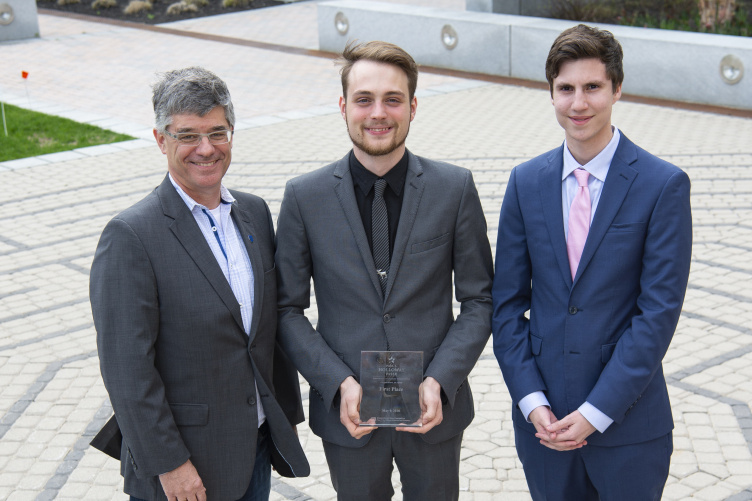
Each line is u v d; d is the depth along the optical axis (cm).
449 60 1508
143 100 1303
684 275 263
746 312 567
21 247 739
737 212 756
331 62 1577
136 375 248
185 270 257
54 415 470
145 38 1864
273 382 302
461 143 1020
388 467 292
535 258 281
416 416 263
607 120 263
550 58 262
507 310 289
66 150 1050
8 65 1584
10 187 913
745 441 423
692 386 477
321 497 395
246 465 273
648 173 265
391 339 279
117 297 248
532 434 289
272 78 1452
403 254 279
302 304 292
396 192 282
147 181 920
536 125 1100
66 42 1814
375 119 264
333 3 1675
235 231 275
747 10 1477
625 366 262
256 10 2289
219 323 261
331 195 284
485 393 485
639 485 278
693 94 1207
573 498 293
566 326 274
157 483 264
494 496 392
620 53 261
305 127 1124
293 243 288
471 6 1570
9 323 591
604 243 267
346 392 270
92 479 411
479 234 292
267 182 888
